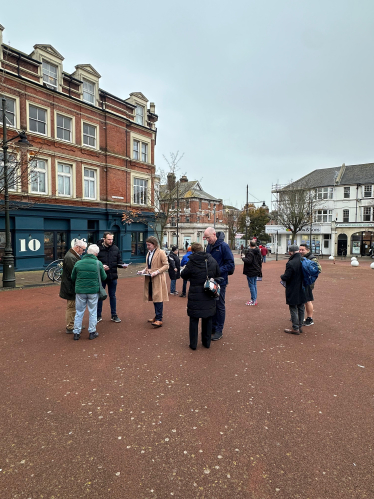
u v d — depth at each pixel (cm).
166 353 480
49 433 284
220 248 559
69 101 1812
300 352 491
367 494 217
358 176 4100
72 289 564
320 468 242
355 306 846
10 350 490
